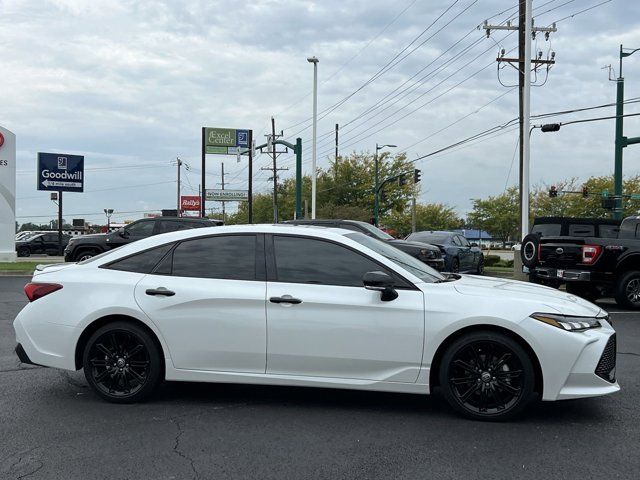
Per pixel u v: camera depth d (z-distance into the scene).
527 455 4.12
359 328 4.89
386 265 5.06
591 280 11.81
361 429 4.65
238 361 5.10
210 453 4.17
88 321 5.27
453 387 4.86
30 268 20.34
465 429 4.65
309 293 5.01
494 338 4.74
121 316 5.29
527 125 19.86
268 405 5.28
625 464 3.98
